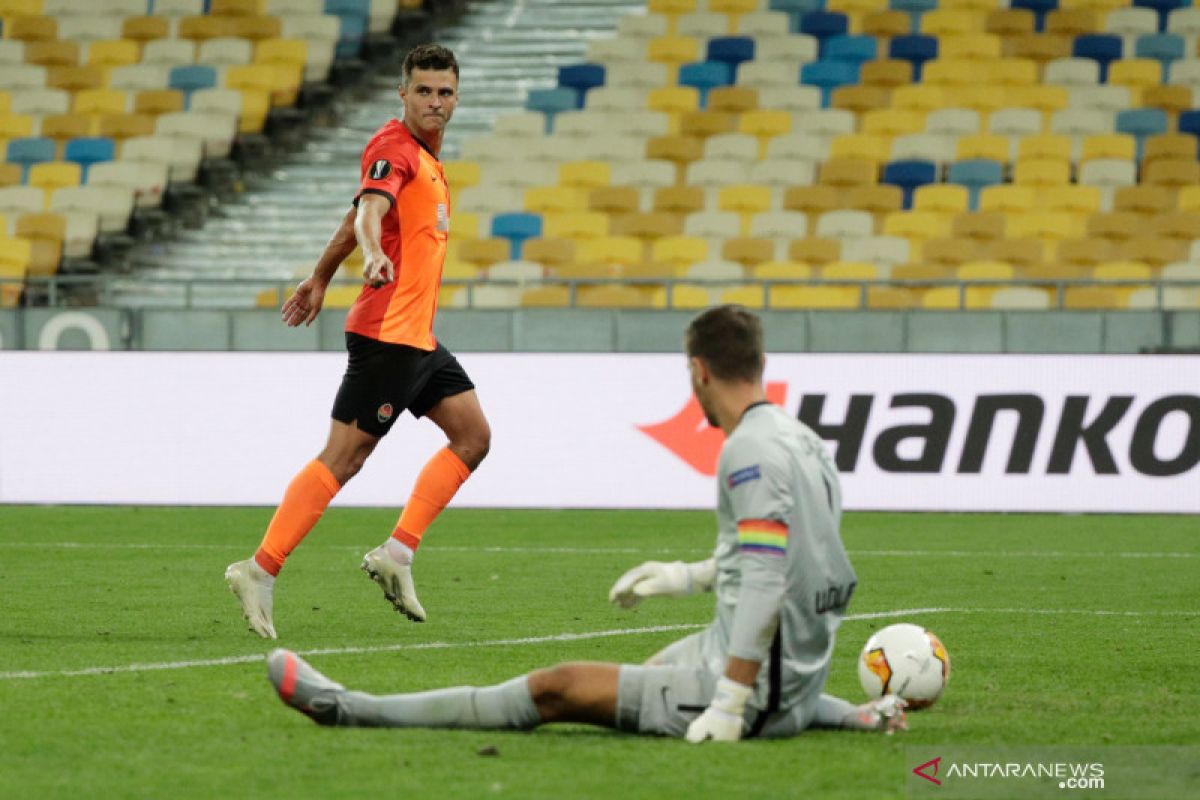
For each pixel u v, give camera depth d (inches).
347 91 3193.9
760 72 2992.1
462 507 1982.0
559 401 1971.0
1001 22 3038.9
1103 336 2126.0
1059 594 1214.3
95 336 2239.2
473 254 2598.4
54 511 1943.9
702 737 595.5
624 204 2731.3
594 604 1141.7
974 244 2491.4
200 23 3196.4
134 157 2886.3
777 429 590.9
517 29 3302.2
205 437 1993.1
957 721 685.9
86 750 604.4
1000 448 1902.1
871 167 2728.8
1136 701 745.6
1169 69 2920.8
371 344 981.8
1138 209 2642.7
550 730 633.6
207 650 893.2
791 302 2349.9
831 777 556.4
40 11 3245.6
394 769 565.6
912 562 1443.2
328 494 972.6
